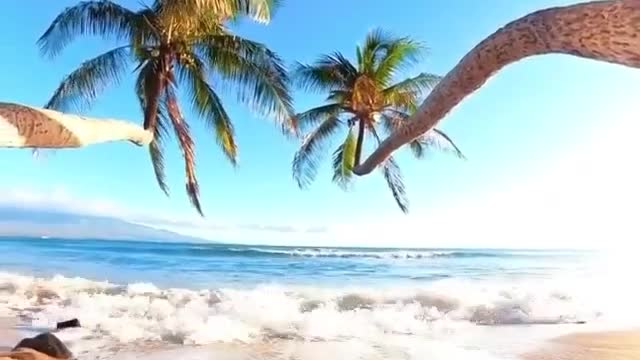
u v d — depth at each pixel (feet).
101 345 38.55
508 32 7.09
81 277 76.84
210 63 40.09
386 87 56.54
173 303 56.13
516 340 41.75
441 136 64.34
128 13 38.34
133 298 58.59
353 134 59.36
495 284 72.69
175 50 38.11
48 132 13.47
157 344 39.45
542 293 61.72
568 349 38.50
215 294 62.28
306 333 44.24
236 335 42.70
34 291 61.36
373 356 36.99
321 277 86.38
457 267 98.84
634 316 51.47
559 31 6.57
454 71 7.85
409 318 50.52
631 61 6.12
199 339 41.11
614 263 103.60
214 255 108.47
